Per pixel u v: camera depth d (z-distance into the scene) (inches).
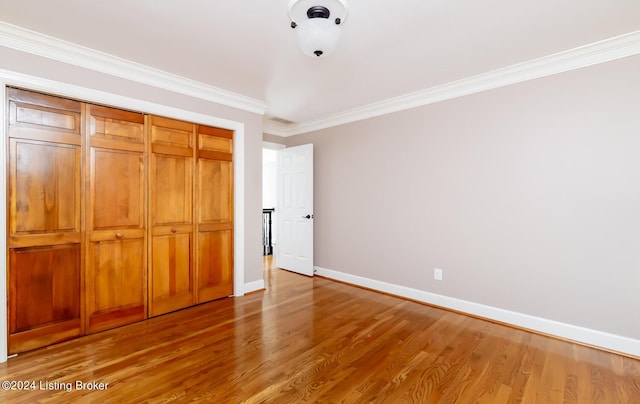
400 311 115.4
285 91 123.4
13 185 80.1
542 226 96.8
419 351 84.5
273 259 212.8
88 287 93.3
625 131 83.5
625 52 83.0
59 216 88.0
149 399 63.5
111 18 73.0
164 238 110.6
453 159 116.1
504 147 104.0
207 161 122.6
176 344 87.6
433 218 121.9
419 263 126.3
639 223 82.0
